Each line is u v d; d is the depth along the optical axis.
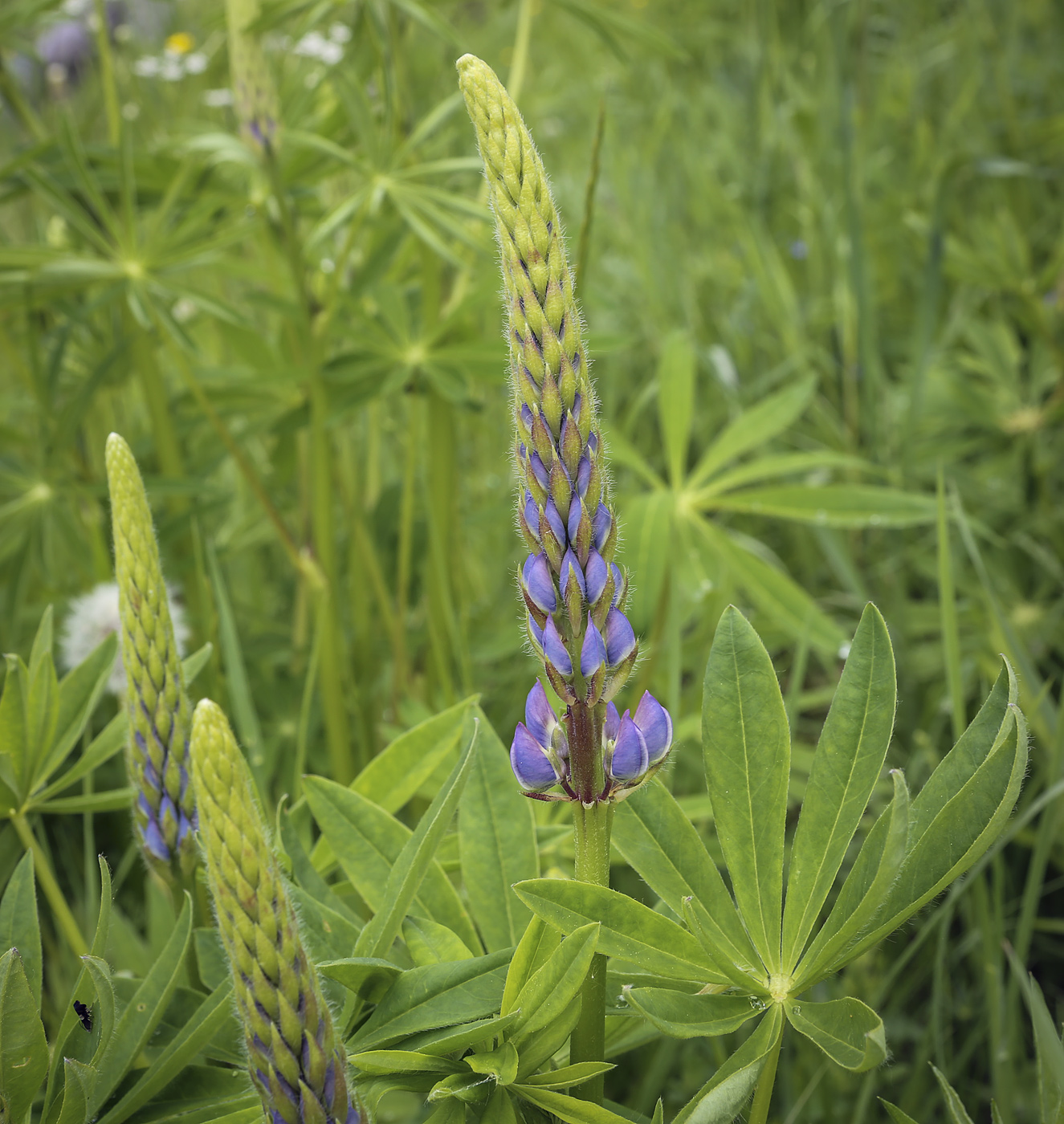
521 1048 0.36
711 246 1.32
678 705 0.64
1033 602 0.86
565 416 0.31
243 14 0.64
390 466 1.02
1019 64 1.40
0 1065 0.35
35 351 0.77
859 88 1.13
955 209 1.17
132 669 0.39
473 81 0.31
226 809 0.30
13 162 0.69
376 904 0.41
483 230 0.79
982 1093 0.58
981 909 0.56
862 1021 0.33
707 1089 0.34
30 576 0.88
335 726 0.69
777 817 0.38
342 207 0.69
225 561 0.87
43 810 0.47
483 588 0.98
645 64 1.70
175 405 0.86
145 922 0.71
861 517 0.74
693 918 0.33
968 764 0.37
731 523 1.04
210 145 0.66
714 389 1.13
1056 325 0.98
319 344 0.70
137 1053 0.38
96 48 1.31
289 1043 0.31
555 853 0.56
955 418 0.99
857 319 1.01
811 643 0.71
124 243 0.70
